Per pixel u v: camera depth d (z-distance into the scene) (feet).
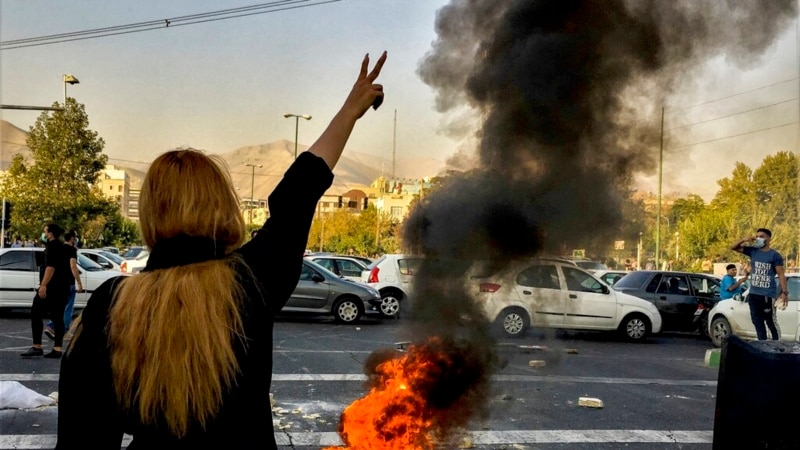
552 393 24.57
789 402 10.71
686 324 47.62
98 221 102.22
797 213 88.22
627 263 68.54
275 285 5.09
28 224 91.30
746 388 11.01
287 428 18.70
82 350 4.71
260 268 5.03
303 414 20.17
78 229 94.79
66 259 28.40
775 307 34.22
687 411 22.52
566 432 19.27
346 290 44.45
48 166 92.07
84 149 94.84
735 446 11.11
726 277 43.52
